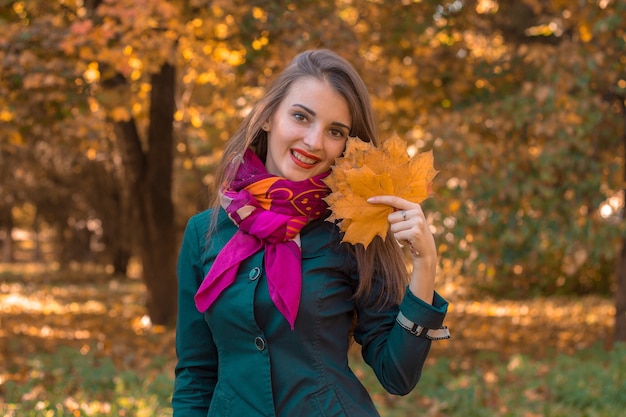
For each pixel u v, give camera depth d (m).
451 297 16.08
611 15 7.52
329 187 1.92
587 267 15.73
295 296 1.87
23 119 8.10
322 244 1.95
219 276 1.91
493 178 7.31
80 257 22.70
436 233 7.32
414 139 9.27
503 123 7.67
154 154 10.45
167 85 10.20
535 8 8.35
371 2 9.12
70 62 7.57
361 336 1.99
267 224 1.90
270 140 2.05
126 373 6.37
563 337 10.41
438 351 8.96
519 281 16.23
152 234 10.65
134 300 15.55
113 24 7.50
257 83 8.07
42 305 14.60
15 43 7.44
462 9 9.16
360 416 1.90
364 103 1.99
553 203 7.50
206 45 8.81
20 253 36.66
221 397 1.94
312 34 7.50
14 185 19.27
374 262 1.97
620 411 5.77
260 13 8.10
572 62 7.68
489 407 6.01
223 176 2.12
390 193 1.84
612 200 9.48
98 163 18.47
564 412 5.86
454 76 8.76
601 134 8.26
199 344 2.05
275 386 1.89
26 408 5.28
